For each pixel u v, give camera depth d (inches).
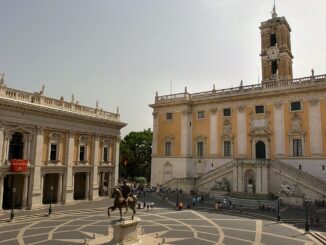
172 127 2456.9
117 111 2134.6
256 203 1691.7
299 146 1910.7
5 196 1537.9
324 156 1800.0
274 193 1833.2
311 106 1876.2
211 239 997.8
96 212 1488.7
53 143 1641.2
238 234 1075.3
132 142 3634.4
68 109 1727.4
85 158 1843.0
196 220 1322.6
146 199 1982.0
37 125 1531.7
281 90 1974.7
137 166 3673.7
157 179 2472.9
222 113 2260.1
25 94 1483.8
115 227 811.4
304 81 1904.5
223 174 2047.2
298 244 955.3
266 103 2062.0
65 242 928.9
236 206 1676.9
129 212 1505.9
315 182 1676.9
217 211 1561.3
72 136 1739.7
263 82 2081.7
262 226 1211.9
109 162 2052.2
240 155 2129.7
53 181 1738.4
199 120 2378.2
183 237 1015.0
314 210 1531.7
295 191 1723.7
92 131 1891.0
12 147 1457.9
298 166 1888.5
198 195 2076.8
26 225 1171.3
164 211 1552.7
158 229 1128.8
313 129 1855.3
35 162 1509.6
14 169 1398.9
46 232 1058.7
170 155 2429.9
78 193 1924.2
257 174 1879.9
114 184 2074.3
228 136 2203.5
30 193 1483.8
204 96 2356.1
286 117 1969.7
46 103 1594.5
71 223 1217.4
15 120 1424.7
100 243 861.2
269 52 2289.6
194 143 2375.7
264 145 2048.5
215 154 2251.5
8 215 1323.8
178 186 2229.3
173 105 2463.1
